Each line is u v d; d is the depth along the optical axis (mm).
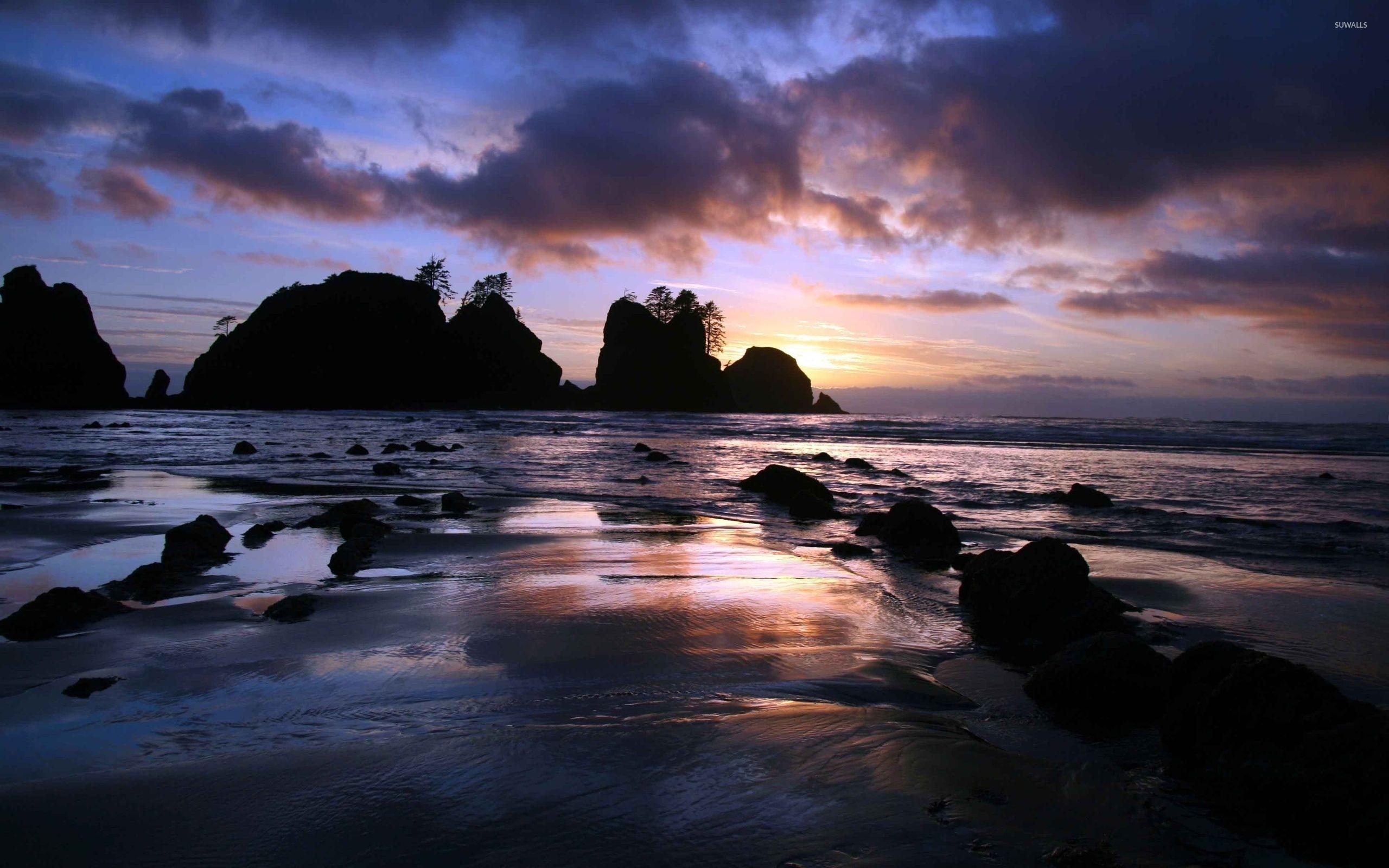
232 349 85500
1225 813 3381
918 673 5301
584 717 4207
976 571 7266
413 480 17156
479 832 2945
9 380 73062
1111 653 4738
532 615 6344
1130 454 28844
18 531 10109
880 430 47125
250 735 3988
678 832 2953
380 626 6035
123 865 2752
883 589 7719
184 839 2910
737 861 2770
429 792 3268
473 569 8211
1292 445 34438
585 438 34781
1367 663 5480
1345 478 19578
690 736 3881
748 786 3340
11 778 3500
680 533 10828
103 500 13305
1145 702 4566
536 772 3447
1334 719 3586
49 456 22516
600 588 7383
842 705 4551
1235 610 6977
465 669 5078
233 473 18188
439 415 65562
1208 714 3936
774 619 6414
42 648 5477
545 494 15203
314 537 9828
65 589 6219
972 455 27891
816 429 47938
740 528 11492
